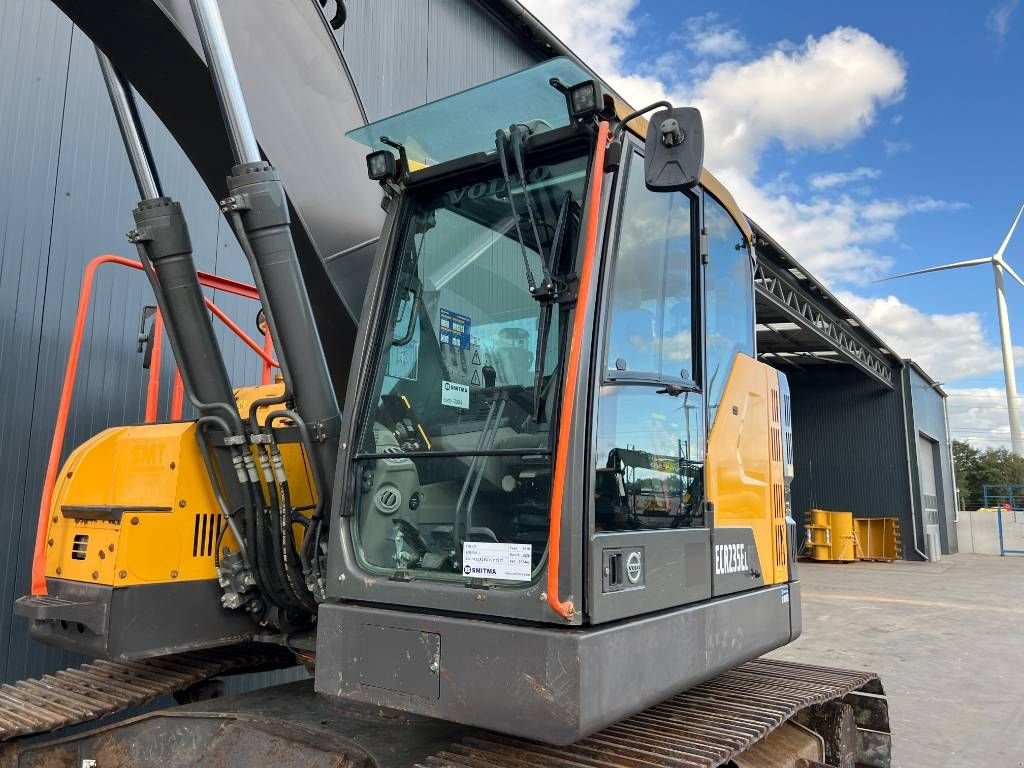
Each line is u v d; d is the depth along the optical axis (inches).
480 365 99.4
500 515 92.4
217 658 139.7
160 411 218.8
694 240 117.9
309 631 124.8
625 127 99.0
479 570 90.3
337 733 104.3
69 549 120.1
